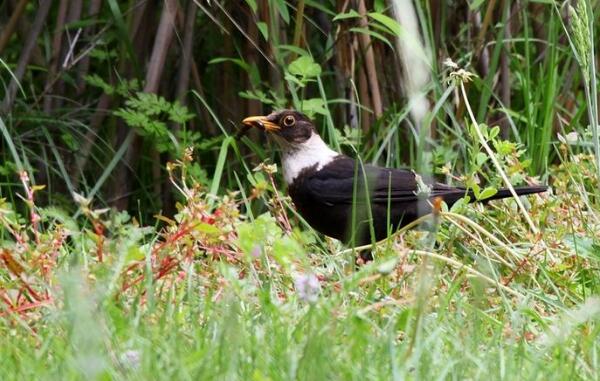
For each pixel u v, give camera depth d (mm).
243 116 13195
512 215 10102
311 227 11164
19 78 12266
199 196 9188
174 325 6910
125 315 7242
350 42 12531
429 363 6289
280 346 6484
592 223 9961
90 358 5520
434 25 12828
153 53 12102
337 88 12867
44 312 7465
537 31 13594
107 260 7926
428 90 11867
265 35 11461
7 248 8305
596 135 8781
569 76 13008
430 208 10547
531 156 12086
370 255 10766
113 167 12086
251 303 7613
